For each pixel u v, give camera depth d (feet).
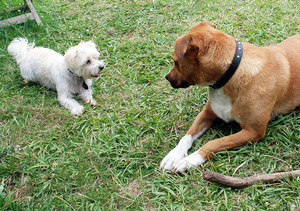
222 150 3.99
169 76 4.25
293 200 3.43
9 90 5.37
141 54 5.94
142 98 5.07
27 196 3.79
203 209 3.50
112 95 5.22
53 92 5.44
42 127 4.67
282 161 3.87
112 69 5.70
